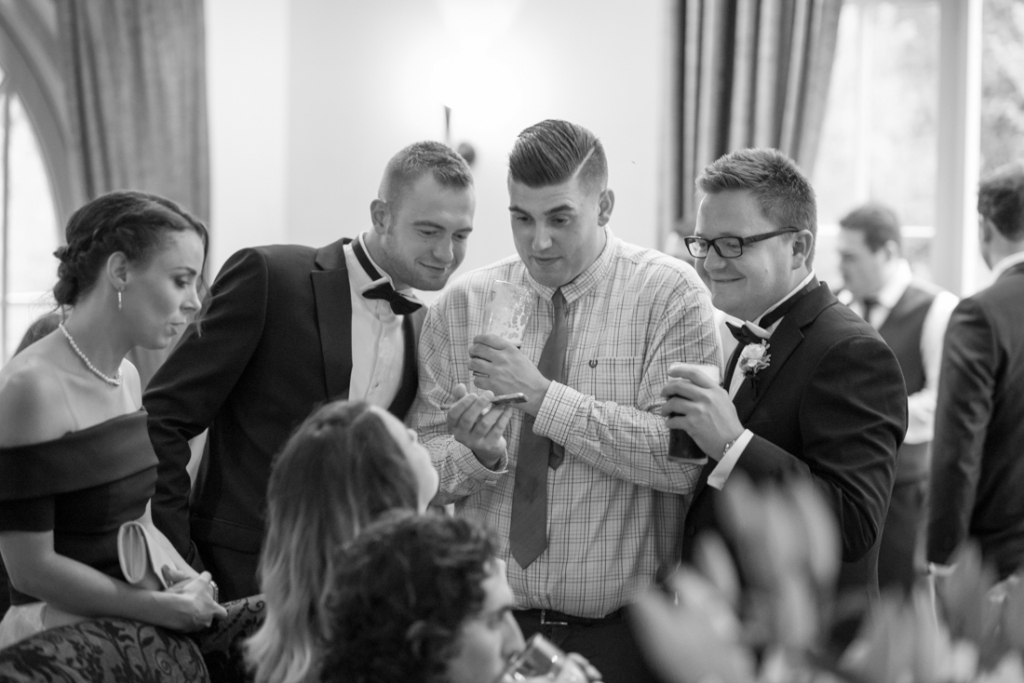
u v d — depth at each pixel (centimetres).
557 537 223
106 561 190
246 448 244
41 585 182
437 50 479
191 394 238
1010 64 451
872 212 392
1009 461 280
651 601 90
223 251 486
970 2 452
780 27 432
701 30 439
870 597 207
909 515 372
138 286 193
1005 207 290
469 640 117
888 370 205
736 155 217
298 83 489
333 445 148
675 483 217
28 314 488
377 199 245
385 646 115
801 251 214
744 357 211
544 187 216
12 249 485
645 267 231
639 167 464
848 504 195
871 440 201
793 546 91
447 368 245
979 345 280
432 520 123
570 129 219
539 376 217
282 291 244
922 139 461
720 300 216
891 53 461
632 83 464
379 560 118
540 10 470
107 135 466
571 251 221
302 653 142
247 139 487
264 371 244
